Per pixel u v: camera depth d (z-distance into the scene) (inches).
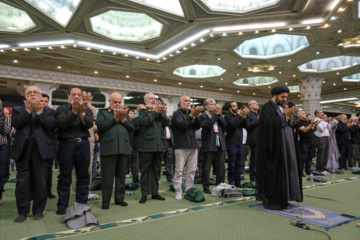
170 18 399.9
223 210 124.1
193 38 473.7
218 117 164.6
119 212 122.2
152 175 149.0
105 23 471.5
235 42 505.0
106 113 138.7
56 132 123.3
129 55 571.2
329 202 139.0
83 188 123.0
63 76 697.0
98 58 596.4
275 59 621.9
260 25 416.8
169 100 947.3
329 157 257.4
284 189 123.5
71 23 410.0
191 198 144.1
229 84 922.7
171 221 107.7
